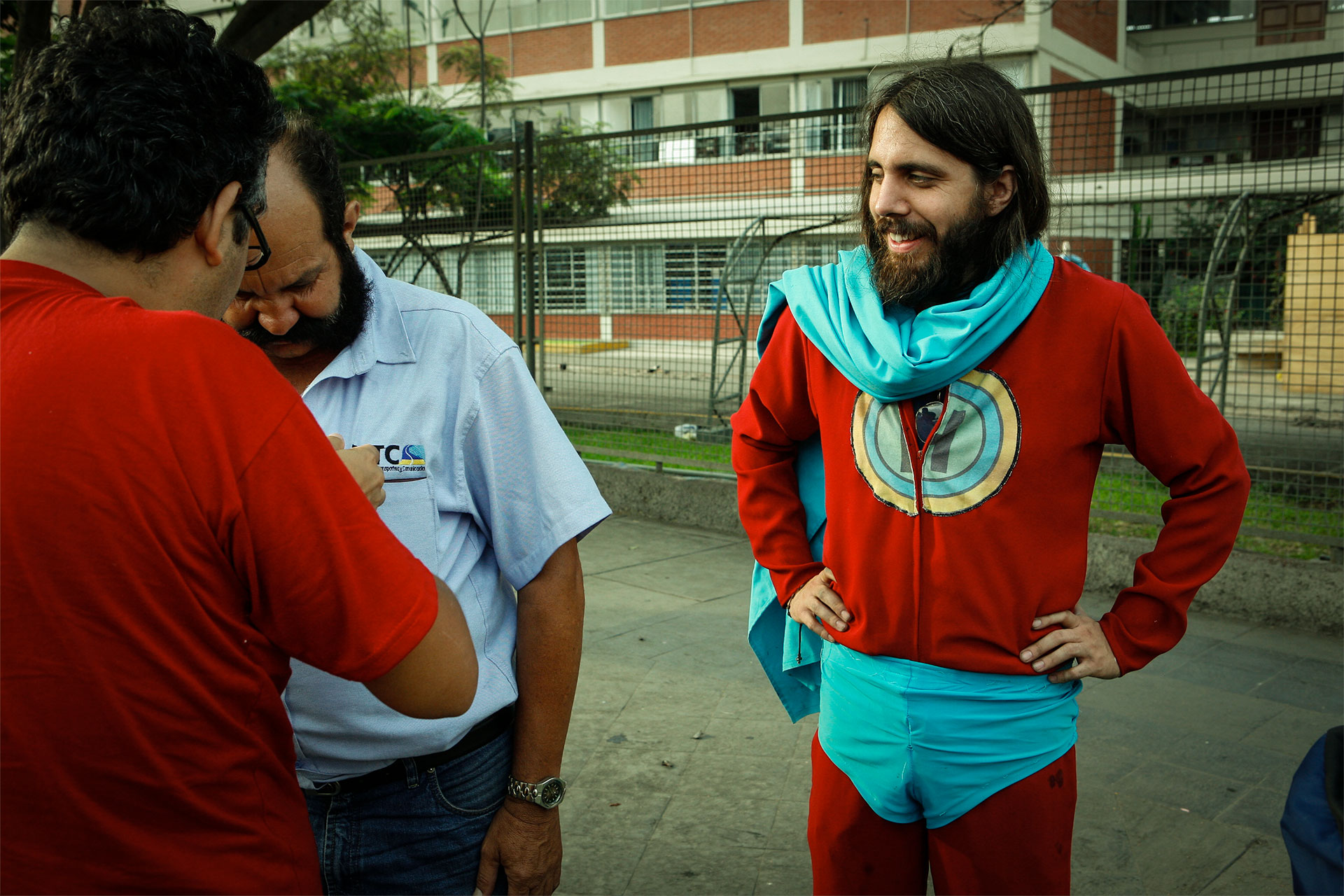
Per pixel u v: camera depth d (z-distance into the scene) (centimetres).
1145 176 588
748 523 188
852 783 167
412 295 154
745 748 330
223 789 100
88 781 91
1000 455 149
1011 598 150
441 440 148
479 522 154
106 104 91
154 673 92
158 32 95
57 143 91
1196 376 658
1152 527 562
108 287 98
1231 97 522
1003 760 153
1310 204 595
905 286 156
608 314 742
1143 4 2572
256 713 103
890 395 153
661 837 275
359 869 148
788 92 2377
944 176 150
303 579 98
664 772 314
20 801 90
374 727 140
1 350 92
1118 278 600
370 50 1855
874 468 159
